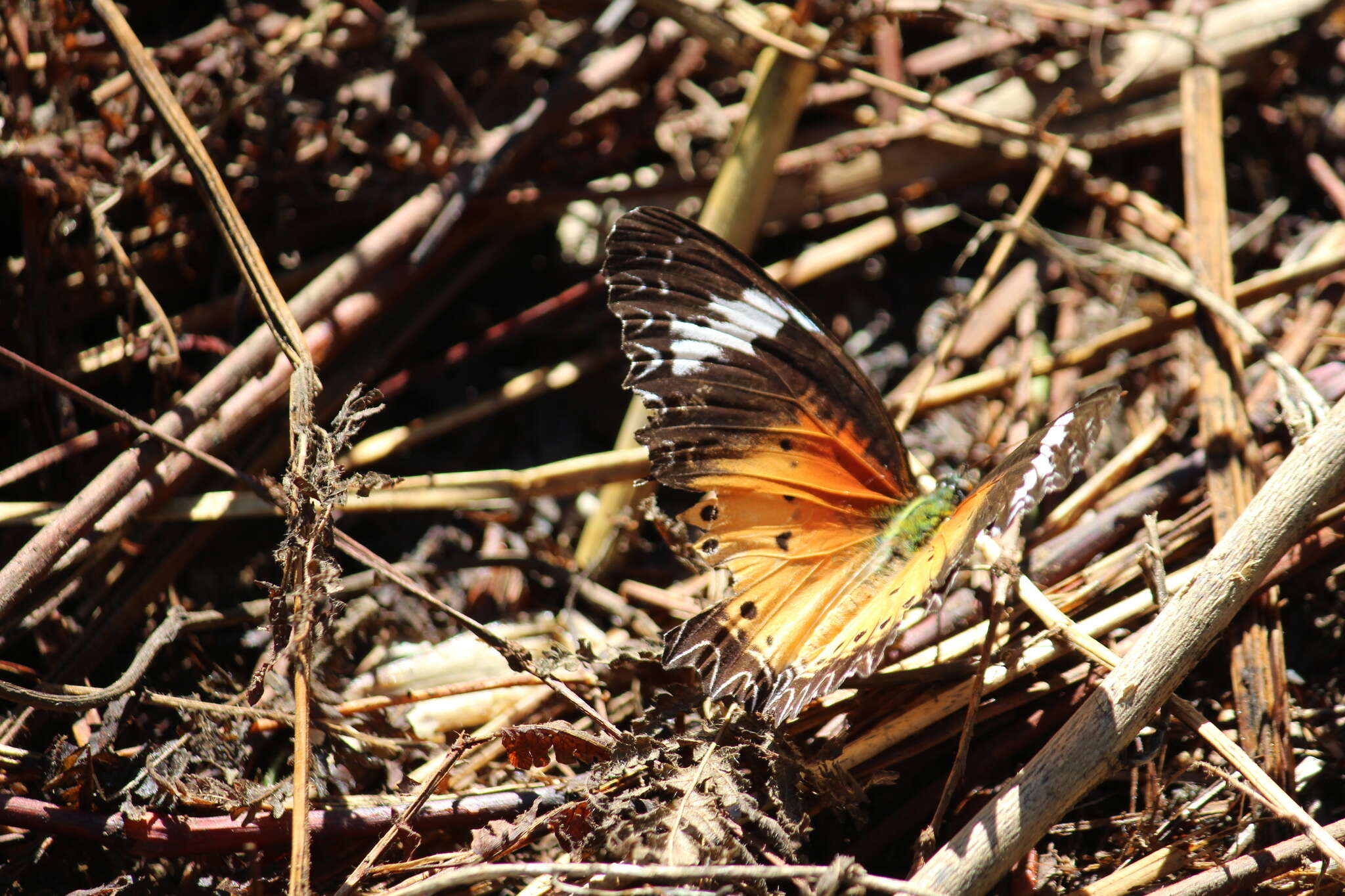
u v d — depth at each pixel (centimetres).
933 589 110
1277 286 116
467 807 111
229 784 111
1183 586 111
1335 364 114
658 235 111
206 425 113
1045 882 111
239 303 115
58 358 114
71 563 112
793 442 111
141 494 113
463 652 114
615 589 116
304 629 110
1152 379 116
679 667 111
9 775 111
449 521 116
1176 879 110
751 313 111
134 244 115
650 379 110
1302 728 112
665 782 110
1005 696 112
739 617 110
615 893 109
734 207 117
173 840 111
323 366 116
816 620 110
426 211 115
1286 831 111
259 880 110
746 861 110
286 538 111
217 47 116
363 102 116
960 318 116
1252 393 114
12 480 113
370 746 112
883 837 111
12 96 114
